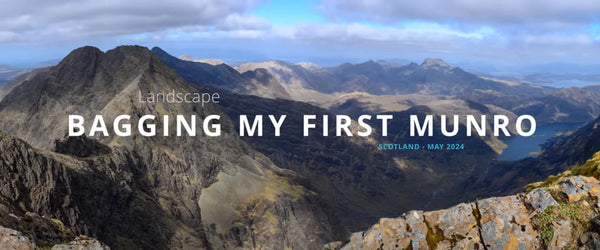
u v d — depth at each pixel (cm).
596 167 2606
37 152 16188
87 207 17288
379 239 2511
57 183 16012
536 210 2362
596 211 2258
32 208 14425
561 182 2441
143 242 19038
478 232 2388
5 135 15325
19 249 2778
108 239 17400
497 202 2431
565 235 2242
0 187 13675
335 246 2608
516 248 2300
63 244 2945
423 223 2488
